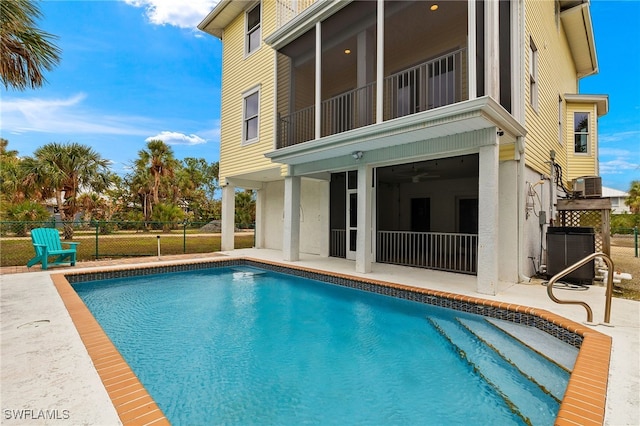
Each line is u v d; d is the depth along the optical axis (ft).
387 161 21.13
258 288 22.43
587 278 17.97
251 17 34.96
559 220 26.58
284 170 29.35
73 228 51.98
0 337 10.55
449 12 20.72
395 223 42.73
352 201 30.07
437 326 14.94
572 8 30.40
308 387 9.88
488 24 16.29
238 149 35.58
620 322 11.82
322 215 33.09
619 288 17.40
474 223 36.91
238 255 32.53
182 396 9.36
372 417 8.43
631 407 6.78
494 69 16.38
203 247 41.91
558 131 30.71
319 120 23.03
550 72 27.40
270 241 39.99
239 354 12.15
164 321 15.72
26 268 22.65
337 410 8.73
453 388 9.83
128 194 95.40
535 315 13.23
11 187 51.67
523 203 18.94
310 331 14.51
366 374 10.68
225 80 38.17
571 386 7.59
